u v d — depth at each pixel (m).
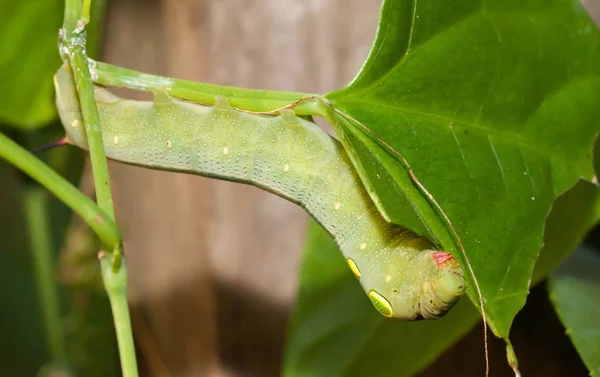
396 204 0.28
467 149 0.29
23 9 0.32
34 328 0.51
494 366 0.36
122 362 0.28
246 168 0.30
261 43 0.37
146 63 0.38
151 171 0.38
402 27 0.29
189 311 0.38
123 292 0.28
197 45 0.38
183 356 0.38
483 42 0.29
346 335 0.33
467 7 0.29
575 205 0.32
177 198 0.38
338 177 0.30
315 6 0.37
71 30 0.28
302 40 0.37
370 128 0.28
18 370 0.50
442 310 0.29
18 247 0.54
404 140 0.29
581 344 0.31
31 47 0.33
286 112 0.30
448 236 0.28
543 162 0.30
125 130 0.31
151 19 0.38
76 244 0.38
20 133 0.35
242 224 0.38
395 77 0.29
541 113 0.30
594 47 0.30
